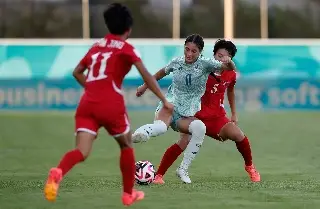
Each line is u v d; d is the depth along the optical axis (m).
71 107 63.06
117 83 20.81
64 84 63.28
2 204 23.44
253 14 68.44
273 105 63.78
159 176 27.81
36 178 30.19
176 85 27.23
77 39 67.25
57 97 63.06
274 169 33.03
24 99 62.84
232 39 68.19
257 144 43.22
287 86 64.00
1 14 66.56
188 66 26.92
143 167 27.36
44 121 54.59
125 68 20.94
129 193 21.44
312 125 52.75
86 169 32.56
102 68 20.75
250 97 63.62
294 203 23.75
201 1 68.25
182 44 66.44
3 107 62.84
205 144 42.62
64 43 65.12
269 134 47.84
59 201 23.97
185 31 68.12
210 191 25.97
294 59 64.81
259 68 64.38
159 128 25.66
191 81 26.89
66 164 20.11
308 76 64.31
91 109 20.59
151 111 61.09
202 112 28.03
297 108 63.84
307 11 68.19
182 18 68.12
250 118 56.81
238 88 63.62
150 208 22.75
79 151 20.38
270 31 68.25
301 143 43.62
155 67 65.31
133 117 56.69
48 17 67.00
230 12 68.06
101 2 67.44
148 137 25.28
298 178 29.92
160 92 21.00
